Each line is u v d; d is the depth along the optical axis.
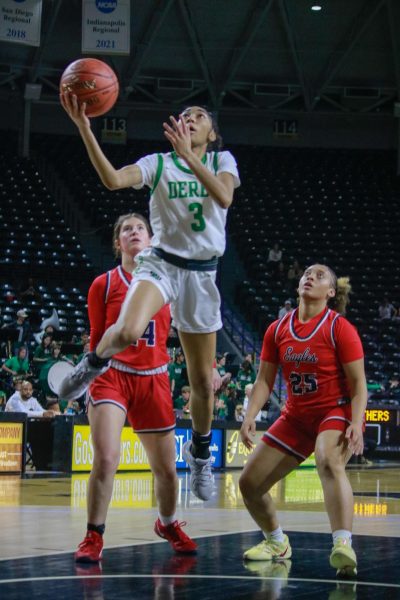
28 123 29.67
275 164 31.72
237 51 29.08
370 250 28.44
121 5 22.81
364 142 33.06
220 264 27.81
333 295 5.63
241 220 28.98
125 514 8.45
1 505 9.11
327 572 5.20
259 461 5.65
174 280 5.15
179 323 5.30
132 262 5.78
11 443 13.83
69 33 28.16
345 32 28.53
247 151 32.09
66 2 27.08
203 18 27.86
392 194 31.16
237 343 24.73
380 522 8.02
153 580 4.84
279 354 5.68
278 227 28.84
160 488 5.93
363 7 27.56
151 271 5.10
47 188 29.36
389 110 32.25
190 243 5.14
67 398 5.11
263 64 30.16
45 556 5.64
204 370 5.52
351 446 5.24
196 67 30.12
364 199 30.73
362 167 32.16
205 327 5.31
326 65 29.94
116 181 4.93
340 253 27.98
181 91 30.47
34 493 10.58
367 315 25.56
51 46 28.62
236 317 25.84
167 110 31.58
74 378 4.99
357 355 5.40
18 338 18.48
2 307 22.56
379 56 29.75
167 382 5.93
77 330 20.41
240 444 16.89
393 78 30.69
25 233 26.11
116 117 31.16
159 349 5.85
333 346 5.45
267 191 30.45
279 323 5.71
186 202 5.11
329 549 6.18
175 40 28.88
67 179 29.41
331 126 33.00
